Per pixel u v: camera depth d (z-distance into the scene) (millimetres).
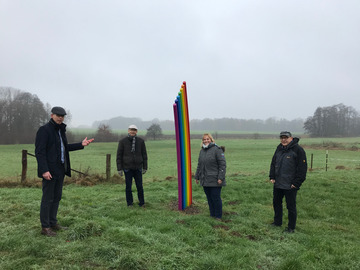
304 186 9953
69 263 3369
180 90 6363
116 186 10258
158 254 3721
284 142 5508
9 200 6645
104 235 4219
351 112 99750
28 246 3641
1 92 67500
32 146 48656
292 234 5109
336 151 37438
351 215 6723
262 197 8258
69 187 9742
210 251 4070
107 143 60500
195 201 7547
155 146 52344
